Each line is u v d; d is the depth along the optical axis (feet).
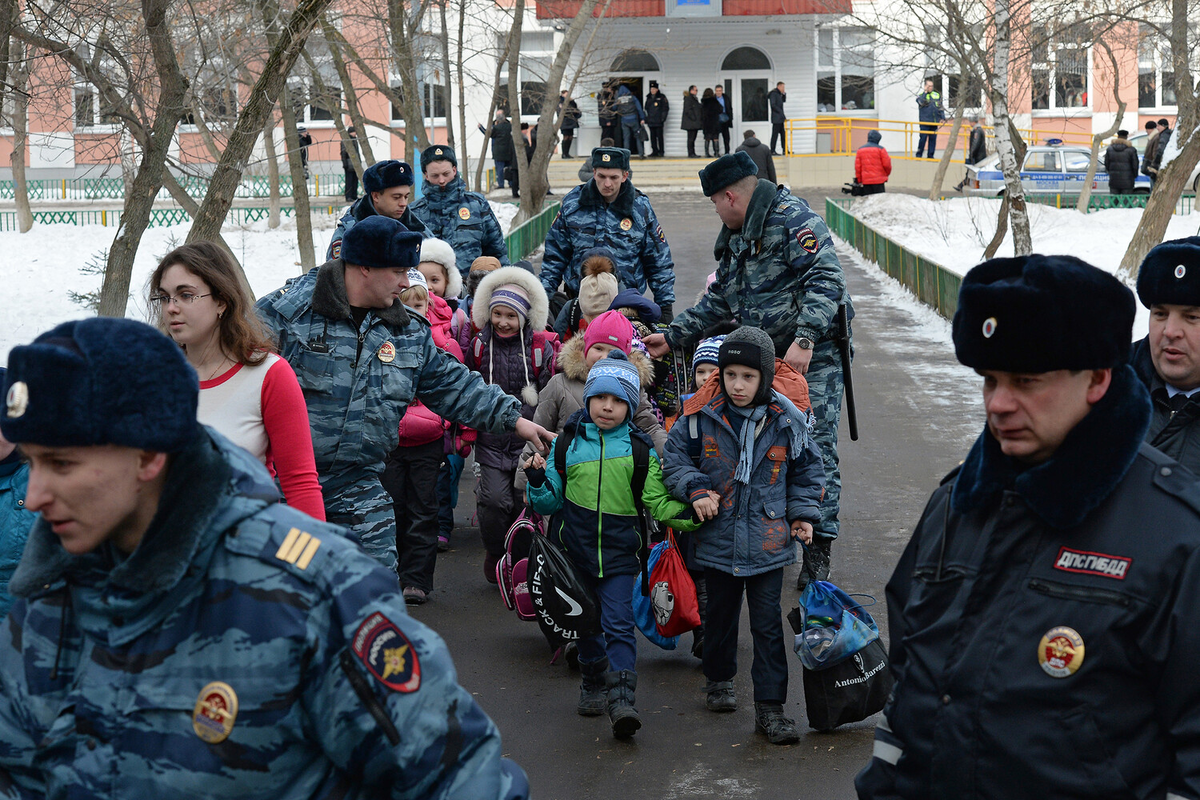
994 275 6.66
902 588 7.47
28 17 31.99
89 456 5.29
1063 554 6.51
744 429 14.64
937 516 7.31
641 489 15.24
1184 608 6.11
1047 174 95.76
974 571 6.81
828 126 121.60
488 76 108.68
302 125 112.68
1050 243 73.97
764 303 19.01
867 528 23.57
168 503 5.55
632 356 18.79
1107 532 6.42
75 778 5.58
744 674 17.02
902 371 39.27
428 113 112.78
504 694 16.44
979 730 6.53
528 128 102.27
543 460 15.62
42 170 112.16
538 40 117.39
